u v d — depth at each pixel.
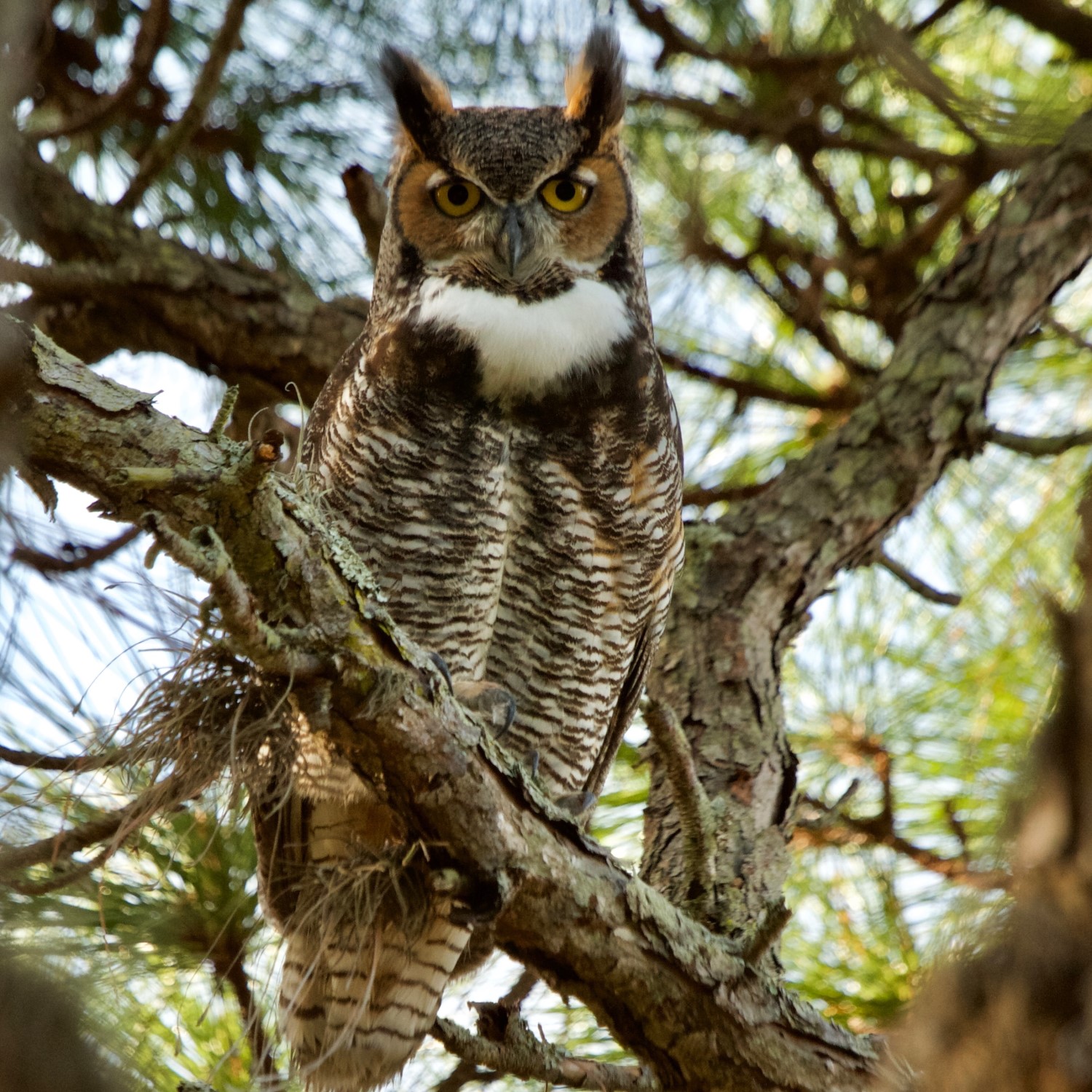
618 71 8.51
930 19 9.07
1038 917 3.61
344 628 5.50
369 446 7.62
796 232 10.80
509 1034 6.49
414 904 6.23
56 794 5.77
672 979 6.21
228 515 5.29
